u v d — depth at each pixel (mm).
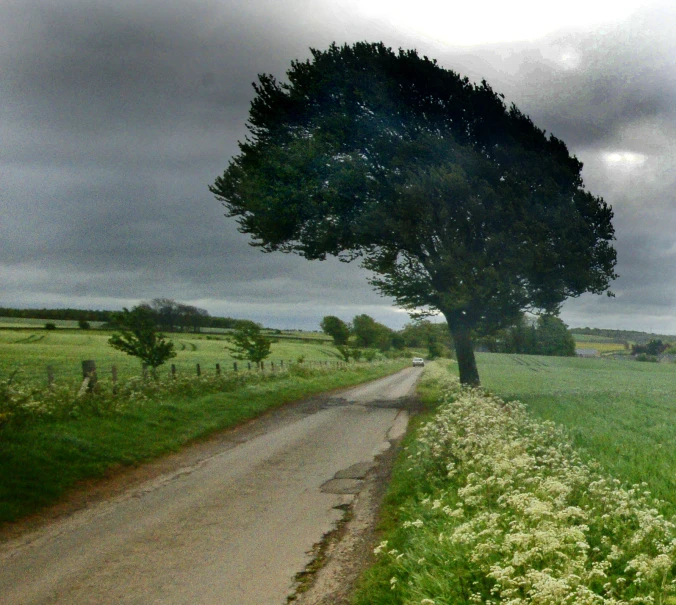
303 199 28484
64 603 6250
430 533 7051
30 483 10531
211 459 14484
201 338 133125
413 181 26609
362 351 84625
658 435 15336
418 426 19188
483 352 145250
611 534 6430
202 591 6539
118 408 17438
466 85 29344
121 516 9578
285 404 27500
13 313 173375
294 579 6879
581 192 30000
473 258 27047
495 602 4883
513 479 8008
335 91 29312
